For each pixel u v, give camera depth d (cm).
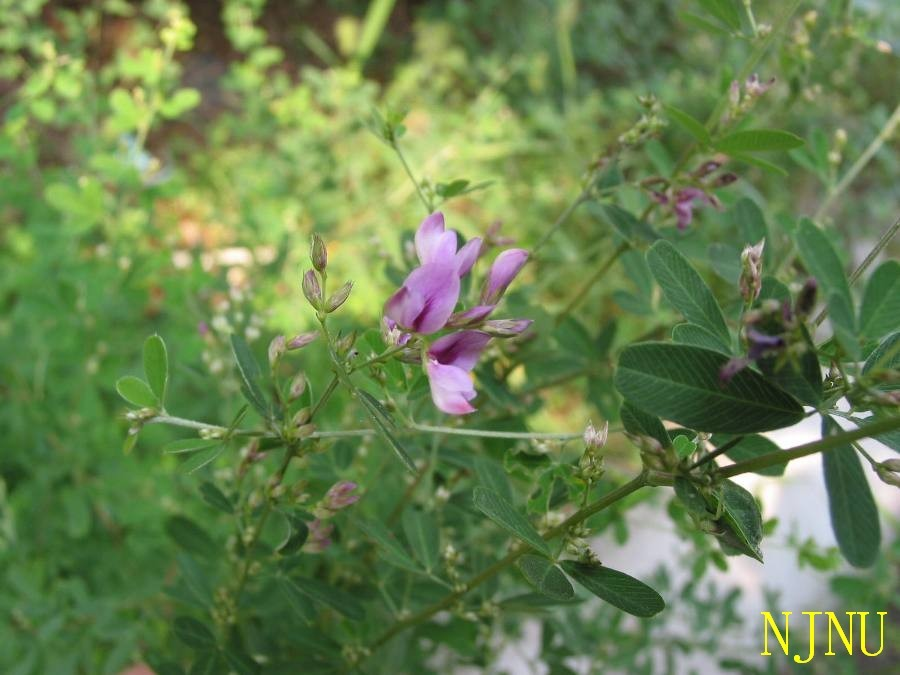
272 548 17
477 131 43
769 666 26
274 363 13
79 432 27
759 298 12
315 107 56
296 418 13
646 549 38
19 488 27
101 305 27
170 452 13
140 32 46
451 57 57
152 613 25
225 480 19
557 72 61
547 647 23
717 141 16
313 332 13
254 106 44
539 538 12
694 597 27
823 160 22
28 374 28
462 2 64
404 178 44
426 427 13
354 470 20
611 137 55
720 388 10
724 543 11
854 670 27
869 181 59
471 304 16
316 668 17
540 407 20
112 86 50
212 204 42
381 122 18
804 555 23
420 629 19
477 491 12
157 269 27
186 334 26
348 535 19
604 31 64
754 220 18
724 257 17
